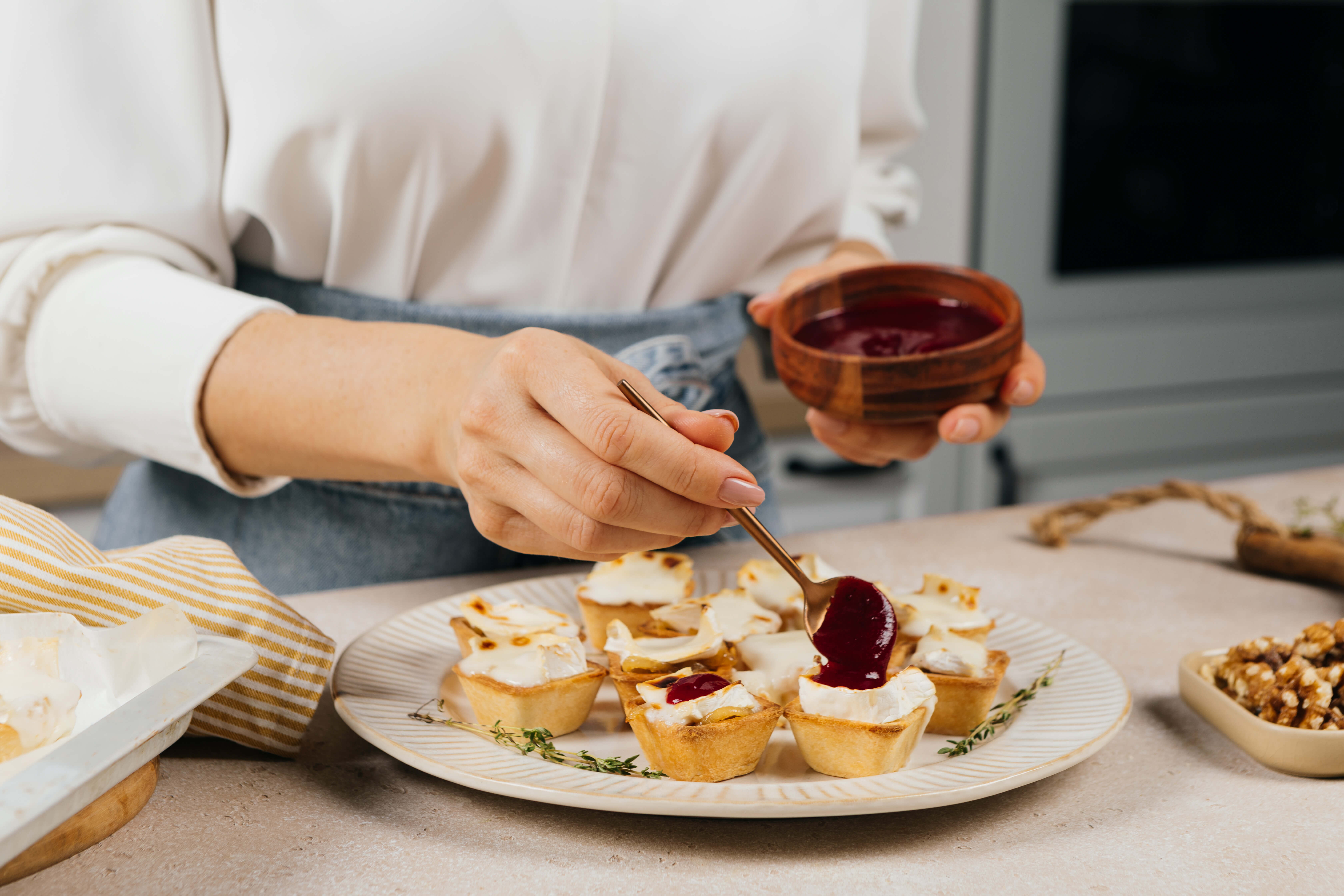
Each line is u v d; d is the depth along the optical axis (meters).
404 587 0.98
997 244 2.30
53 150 0.82
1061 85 2.24
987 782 0.56
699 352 1.08
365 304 1.00
